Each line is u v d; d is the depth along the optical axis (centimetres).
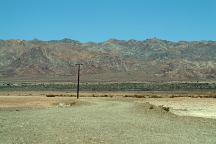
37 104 7081
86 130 2752
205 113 5591
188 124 3372
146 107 5484
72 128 2866
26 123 3228
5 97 9631
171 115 4441
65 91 19550
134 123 3328
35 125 3066
